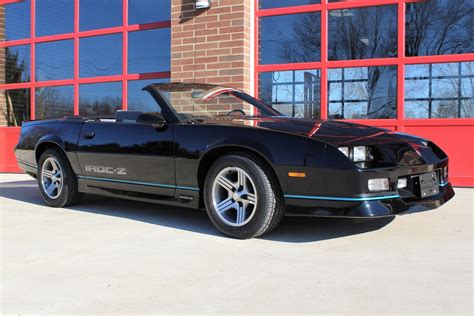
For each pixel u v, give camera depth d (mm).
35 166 5410
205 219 4508
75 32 8898
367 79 6664
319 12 6879
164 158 4094
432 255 3232
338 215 3262
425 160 3654
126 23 8391
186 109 4312
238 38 6910
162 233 3945
